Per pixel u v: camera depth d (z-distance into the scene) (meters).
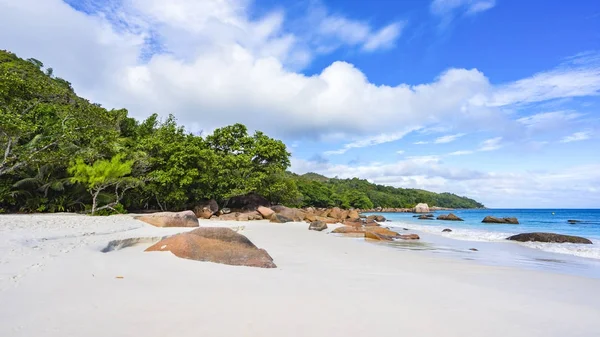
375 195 138.25
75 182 24.48
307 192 77.44
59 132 23.86
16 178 23.62
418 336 3.74
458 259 11.13
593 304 5.57
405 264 9.55
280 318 4.14
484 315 4.67
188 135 33.31
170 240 8.98
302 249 12.26
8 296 4.33
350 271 7.98
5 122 19.70
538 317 4.70
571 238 17.50
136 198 30.08
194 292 5.15
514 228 30.88
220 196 33.28
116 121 35.78
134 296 4.72
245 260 7.87
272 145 38.31
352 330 3.85
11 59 47.09
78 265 6.43
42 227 12.58
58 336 3.20
